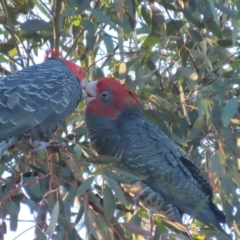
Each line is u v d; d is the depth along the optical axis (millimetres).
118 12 7938
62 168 7219
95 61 8562
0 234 6926
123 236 7488
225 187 8039
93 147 8695
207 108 8008
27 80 7359
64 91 7543
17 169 7949
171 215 8555
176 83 8695
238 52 8352
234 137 8227
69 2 7738
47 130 7426
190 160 8641
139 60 8414
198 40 8328
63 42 9023
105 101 8609
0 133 6965
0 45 8547
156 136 8617
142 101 8734
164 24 8367
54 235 7078
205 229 8188
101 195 7871
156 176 8469
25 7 8648
